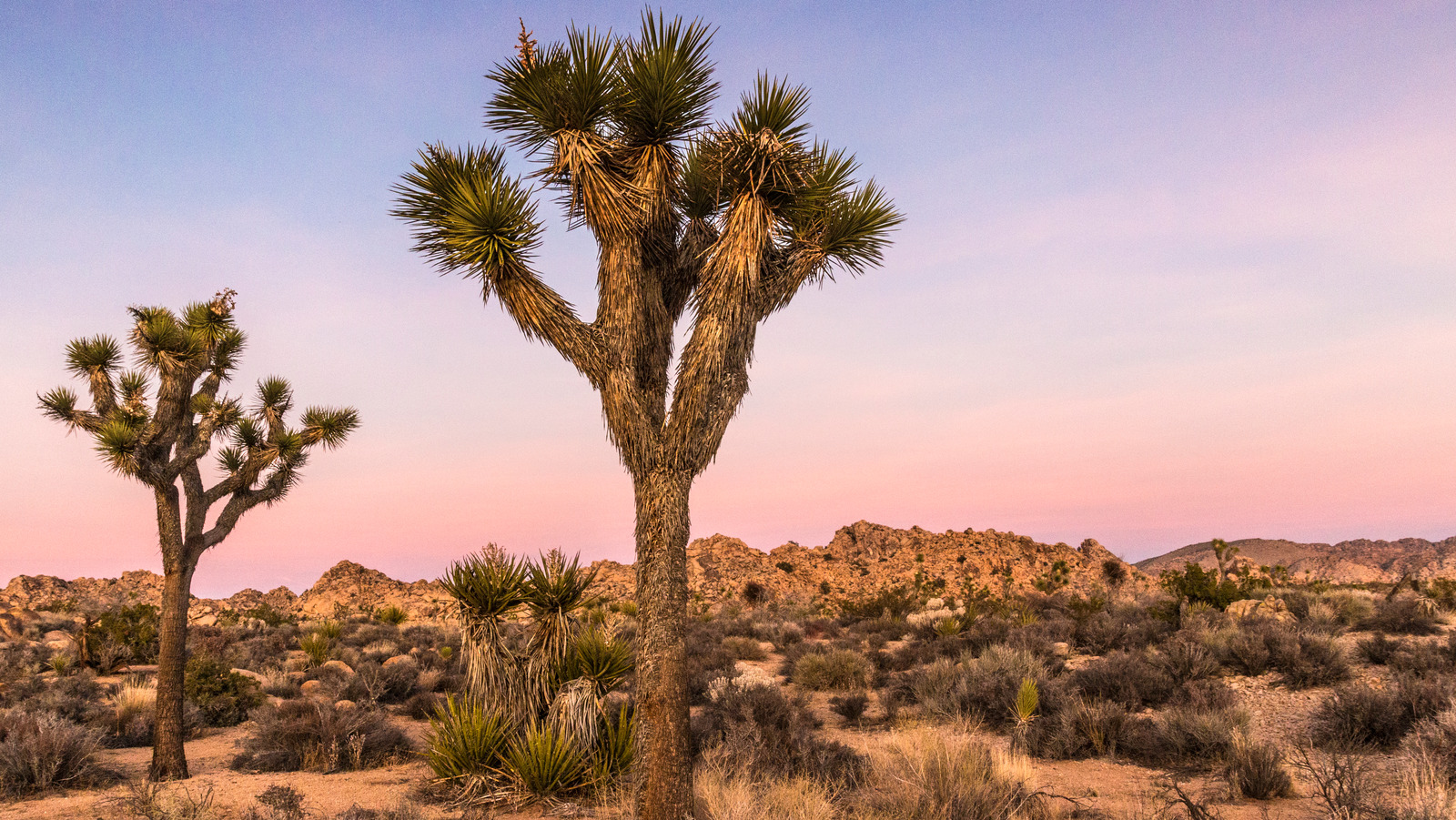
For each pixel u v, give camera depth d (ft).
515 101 20.35
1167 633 61.62
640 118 20.75
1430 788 19.80
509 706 30.55
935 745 25.79
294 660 74.38
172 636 33.58
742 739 31.89
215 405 35.99
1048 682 44.09
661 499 20.30
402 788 30.81
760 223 21.06
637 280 21.04
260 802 27.63
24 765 30.25
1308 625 55.31
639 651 20.13
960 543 307.37
